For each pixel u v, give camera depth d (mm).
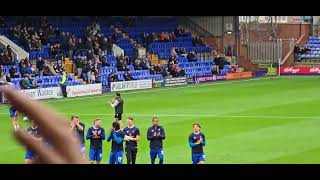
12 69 82062
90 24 109312
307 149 43375
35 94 78375
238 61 117812
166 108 69500
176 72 101438
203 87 95875
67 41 97125
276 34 120938
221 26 120688
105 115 63812
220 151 43062
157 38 113938
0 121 58750
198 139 36469
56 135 2113
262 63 119312
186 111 66625
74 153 2121
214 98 79750
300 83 100062
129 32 113562
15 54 88312
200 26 123000
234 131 52188
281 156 40812
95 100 78312
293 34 122750
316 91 86938
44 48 94875
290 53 120188
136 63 100312
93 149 38125
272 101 75250
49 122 2113
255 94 83875
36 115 2102
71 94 82500
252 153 42094
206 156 41219
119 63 97875
